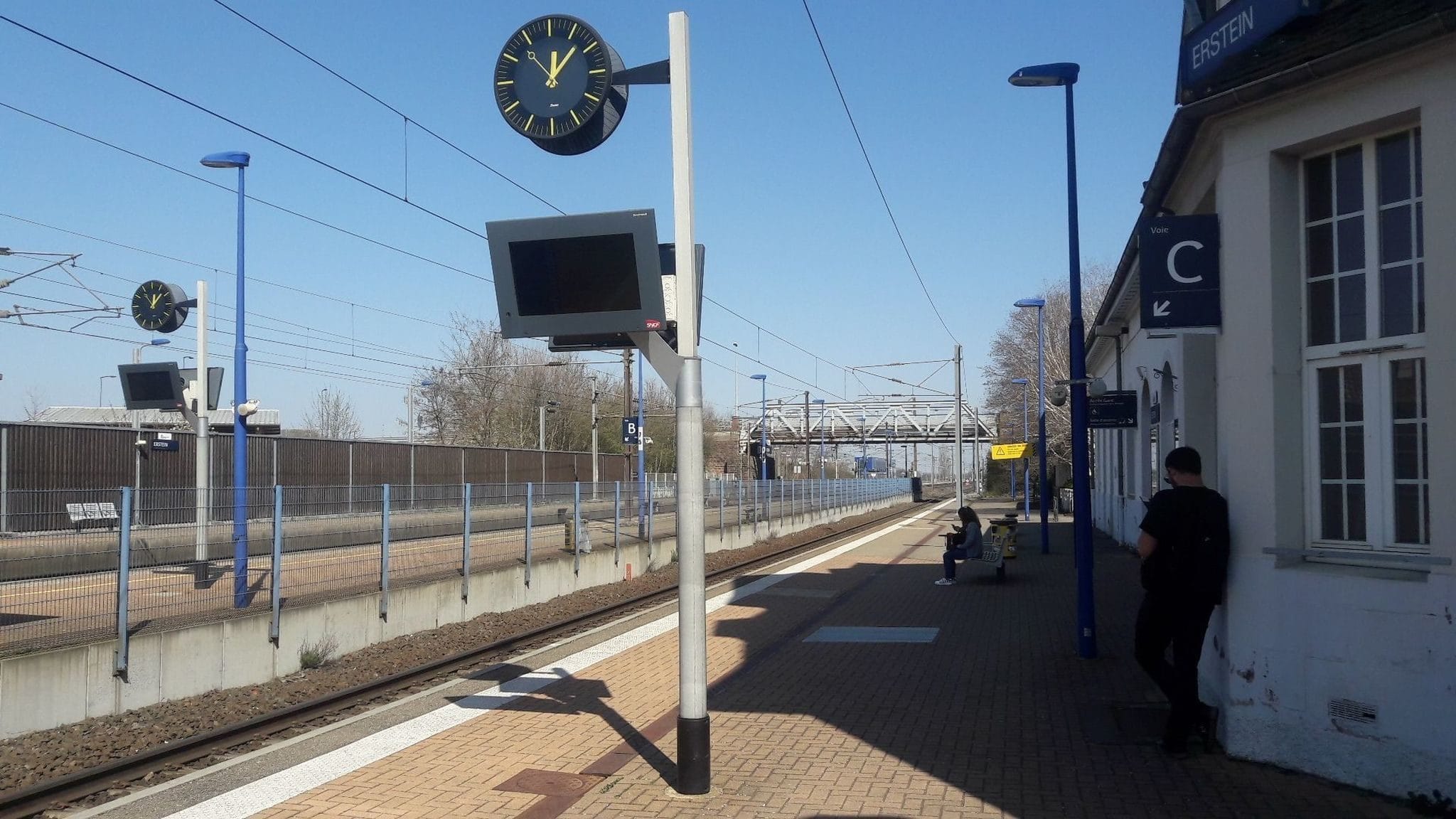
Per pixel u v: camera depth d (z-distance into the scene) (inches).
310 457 1024.2
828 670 431.5
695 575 267.3
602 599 736.3
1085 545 441.4
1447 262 240.5
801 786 270.2
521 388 2201.0
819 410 3053.6
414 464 1221.1
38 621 351.6
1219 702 306.3
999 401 2559.1
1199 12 317.7
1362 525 268.4
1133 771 275.7
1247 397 286.4
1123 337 958.4
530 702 381.7
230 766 300.4
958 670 422.9
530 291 271.1
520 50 288.2
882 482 2650.1
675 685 406.3
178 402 672.4
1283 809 243.0
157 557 400.5
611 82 281.6
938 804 253.6
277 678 450.3
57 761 309.0
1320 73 261.3
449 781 282.0
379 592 534.6
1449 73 242.4
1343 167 277.1
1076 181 473.7
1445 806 235.6
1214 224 303.4
